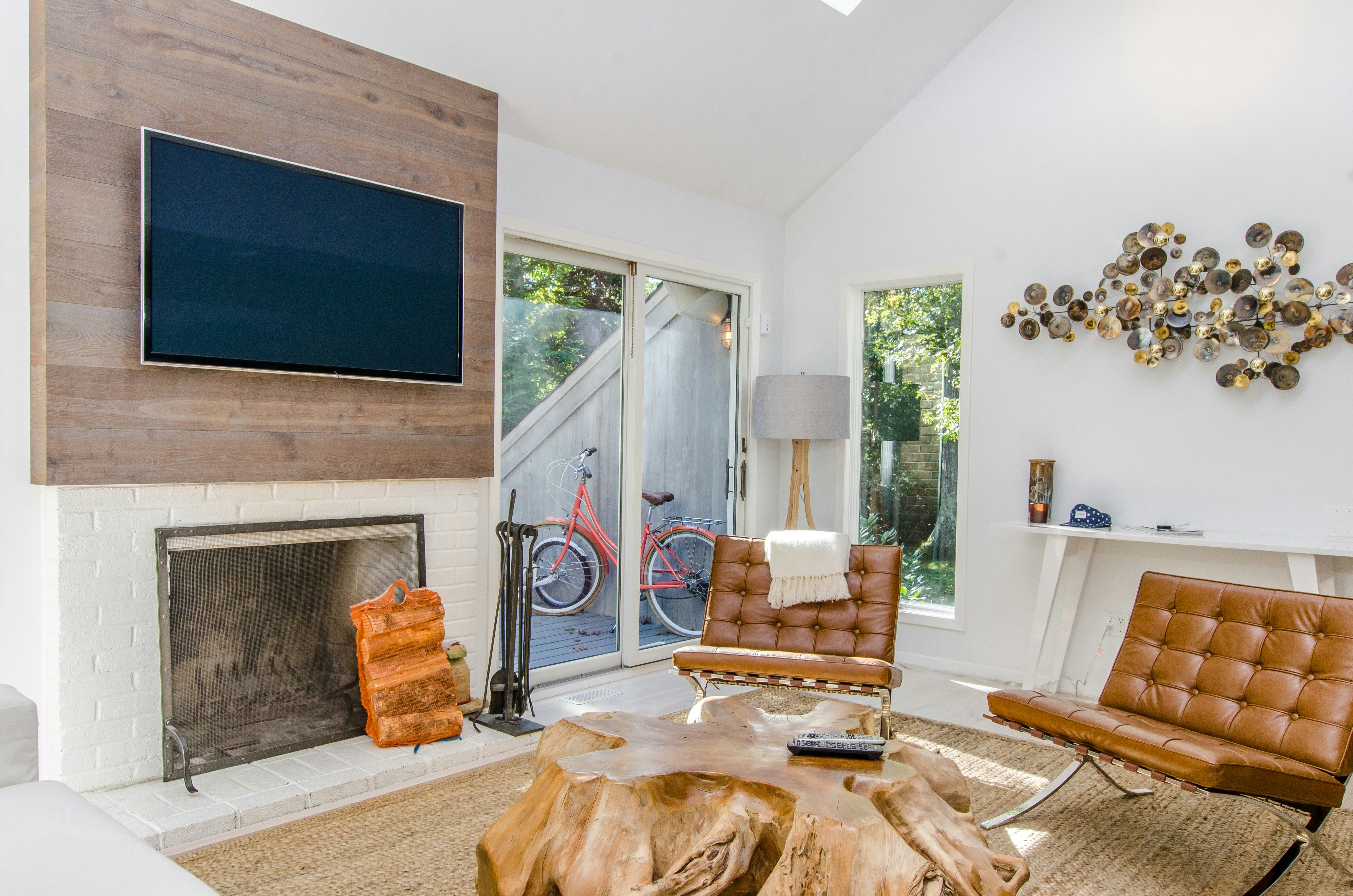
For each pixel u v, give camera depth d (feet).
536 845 5.51
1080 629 13.29
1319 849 7.25
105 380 8.27
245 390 9.24
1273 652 8.21
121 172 8.34
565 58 11.55
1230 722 8.14
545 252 12.88
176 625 8.84
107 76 8.25
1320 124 11.51
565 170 12.90
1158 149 12.76
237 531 9.21
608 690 12.85
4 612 8.16
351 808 8.55
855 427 16.11
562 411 13.21
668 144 13.71
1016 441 13.99
